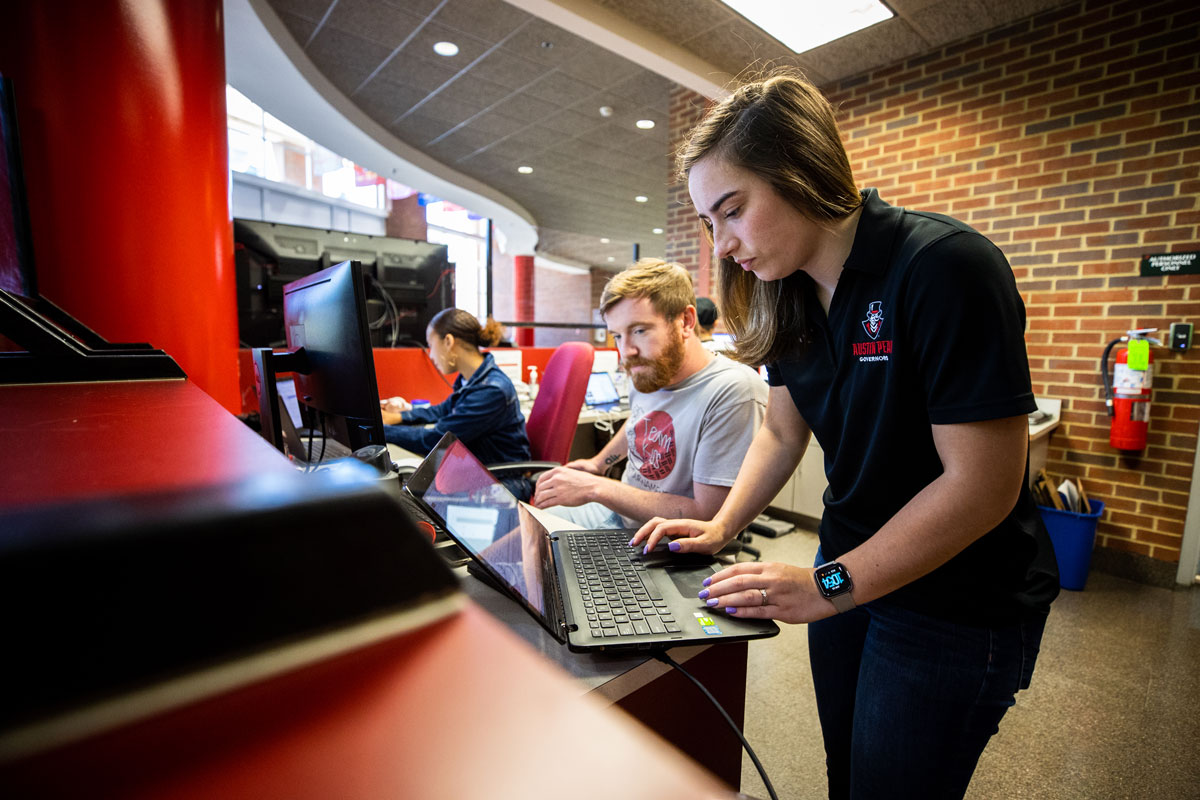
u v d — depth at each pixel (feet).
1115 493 8.17
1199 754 4.75
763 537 9.41
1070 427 8.44
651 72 12.48
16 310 1.99
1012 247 8.74
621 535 2.89
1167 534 7.83
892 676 2.42
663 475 4.27
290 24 11.02
